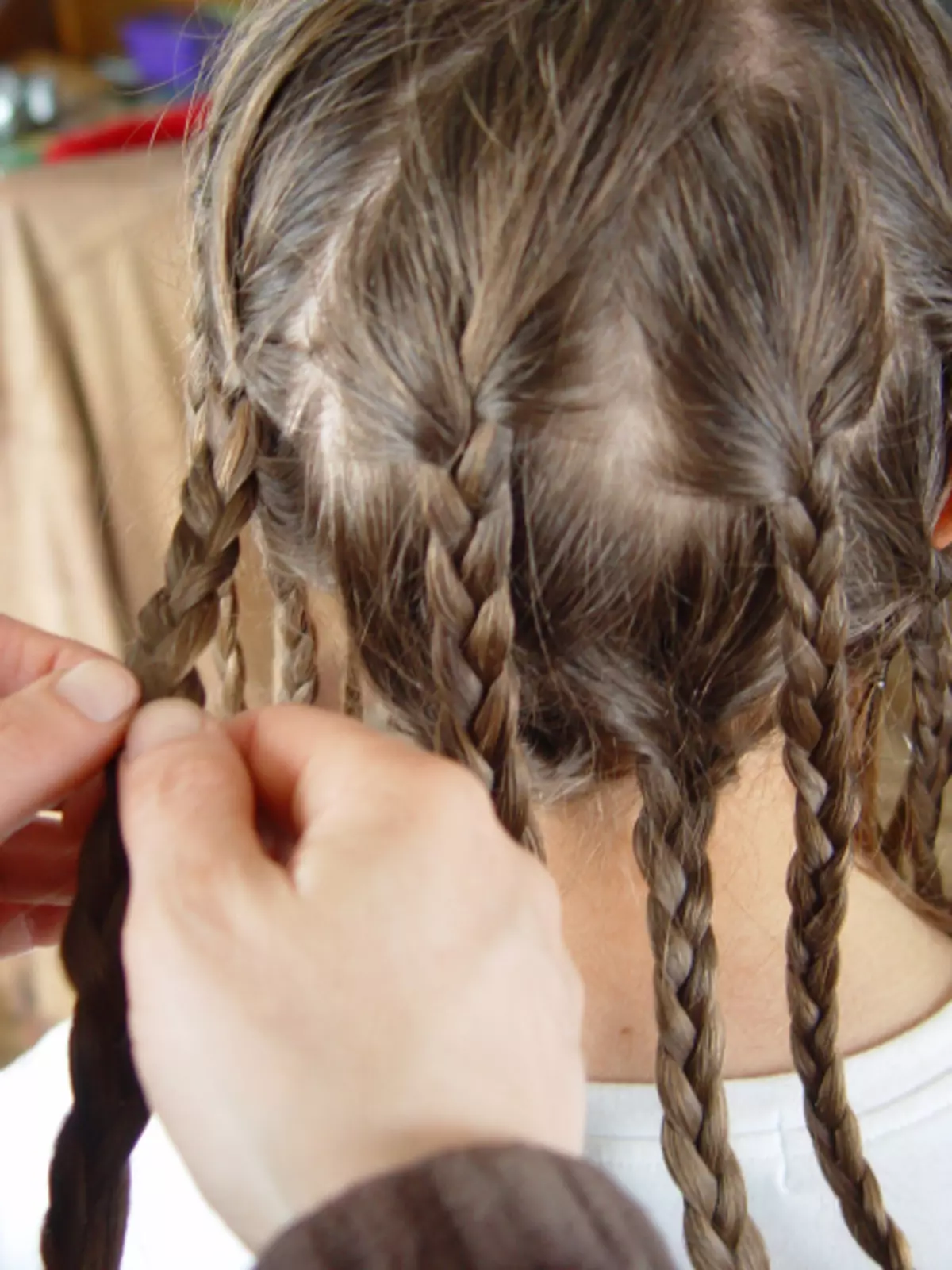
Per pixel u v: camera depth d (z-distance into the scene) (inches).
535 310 16.5
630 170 16.4
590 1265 12.2
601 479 17.3
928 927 23.7
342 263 17.5
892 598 20.1
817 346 17.1
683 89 16.6
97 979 16.8
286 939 13.9
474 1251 12.0
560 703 18.9
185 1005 13.8
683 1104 19.0
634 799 20.0
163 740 16.9
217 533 19.1
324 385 18.2
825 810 18.6
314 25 18.7
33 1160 25.7
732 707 19.3
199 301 21.6
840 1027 21.5
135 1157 23.6
